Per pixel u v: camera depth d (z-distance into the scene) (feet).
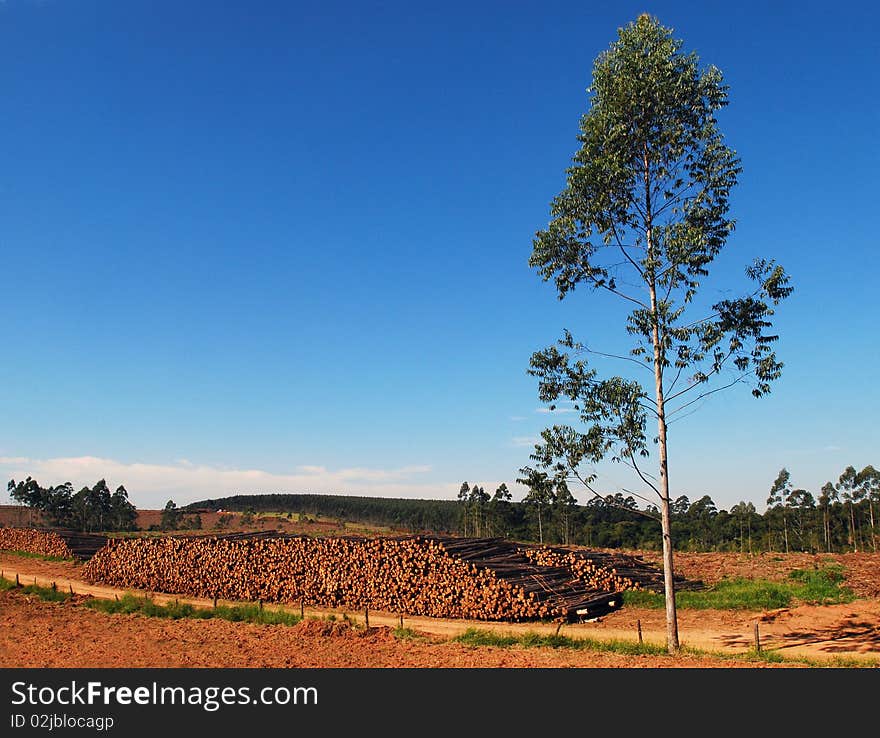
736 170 54.34
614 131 54.85
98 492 289.53
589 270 56.54
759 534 212.02
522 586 72.74
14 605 78.64
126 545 109.50
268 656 51.26
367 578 83.25
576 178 55.88
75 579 114.32
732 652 53.78
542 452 56.13
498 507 217.97
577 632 65.05
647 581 84.64
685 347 53.67
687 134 55.42
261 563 93.56
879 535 187.11
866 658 50.06
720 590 83.92
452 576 76.48
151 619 71.72
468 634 62.08
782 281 52.47
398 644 57.57
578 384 54.85
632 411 53.67
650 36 56.03
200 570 98.84
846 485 206.69
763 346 53.11
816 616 67.05
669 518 53.93
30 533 148.87
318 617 75.15
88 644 54.80
